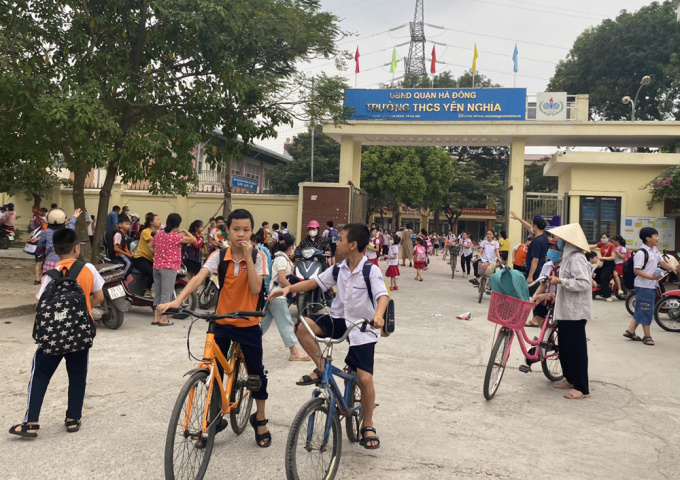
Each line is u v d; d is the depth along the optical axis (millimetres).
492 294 5719
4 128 10914
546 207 20172
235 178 21484
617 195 19469
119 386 5535
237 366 4145
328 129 20328
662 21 33438
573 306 5785
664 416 5266
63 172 26750
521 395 5855
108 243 11703
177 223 8914
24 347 6914
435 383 6129
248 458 3988
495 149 50281
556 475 3887
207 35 11664
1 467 3705
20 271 14039
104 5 11578
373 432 4184
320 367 3752
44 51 11281
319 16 14328
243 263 4008
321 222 19906
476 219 65250
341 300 4125
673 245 19109
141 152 12422
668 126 19156
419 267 18000
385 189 37688
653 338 9164
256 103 13516
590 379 6551
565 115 19703
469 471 3898
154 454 3973
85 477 3594
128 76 12000
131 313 9812
